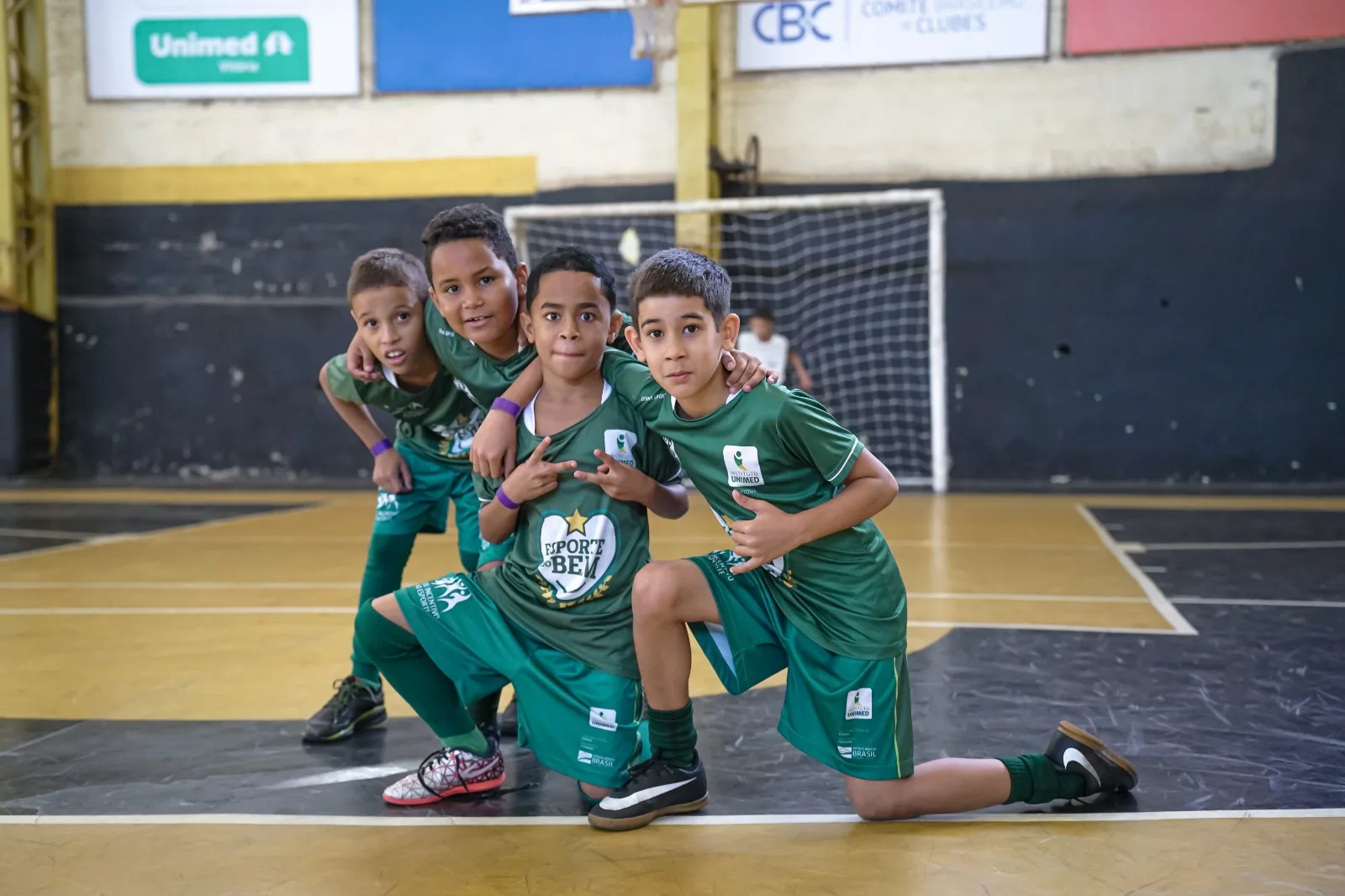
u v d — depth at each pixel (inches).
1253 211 369.1
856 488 71.0
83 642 135.1
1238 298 371.9
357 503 335.9
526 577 77.6
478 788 80.3
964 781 73.4
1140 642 129.9
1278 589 165.6
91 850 69.6
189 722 100.7
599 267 76.2
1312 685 109.4
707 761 88.0
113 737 96.0
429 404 99.0
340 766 88.0
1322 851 67.3
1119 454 380.8
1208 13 366.9
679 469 81.8
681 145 387.2
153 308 428.5
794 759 88.4
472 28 406.0
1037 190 380.8
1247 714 99.1
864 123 389.7
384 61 411.5
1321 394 368.5
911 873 64.4
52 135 427.5
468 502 105.2
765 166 396.2
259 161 420.8
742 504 70.8
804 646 74.4
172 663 124.0
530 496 77.0
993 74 381.7
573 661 76.7
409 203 414.3
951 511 295.9
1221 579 175.9
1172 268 375.2
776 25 391.9
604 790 77.1
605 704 75.3
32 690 112.4
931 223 365.4
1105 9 373.1
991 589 168.4
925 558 203.5
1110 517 276.5
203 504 334.0
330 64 414.3
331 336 422.6
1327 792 78.6
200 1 416.5
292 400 426.0
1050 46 377.7
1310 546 215.6
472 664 77.9
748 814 75.6
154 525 271.7
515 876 64.7
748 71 394.9
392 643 77.5
